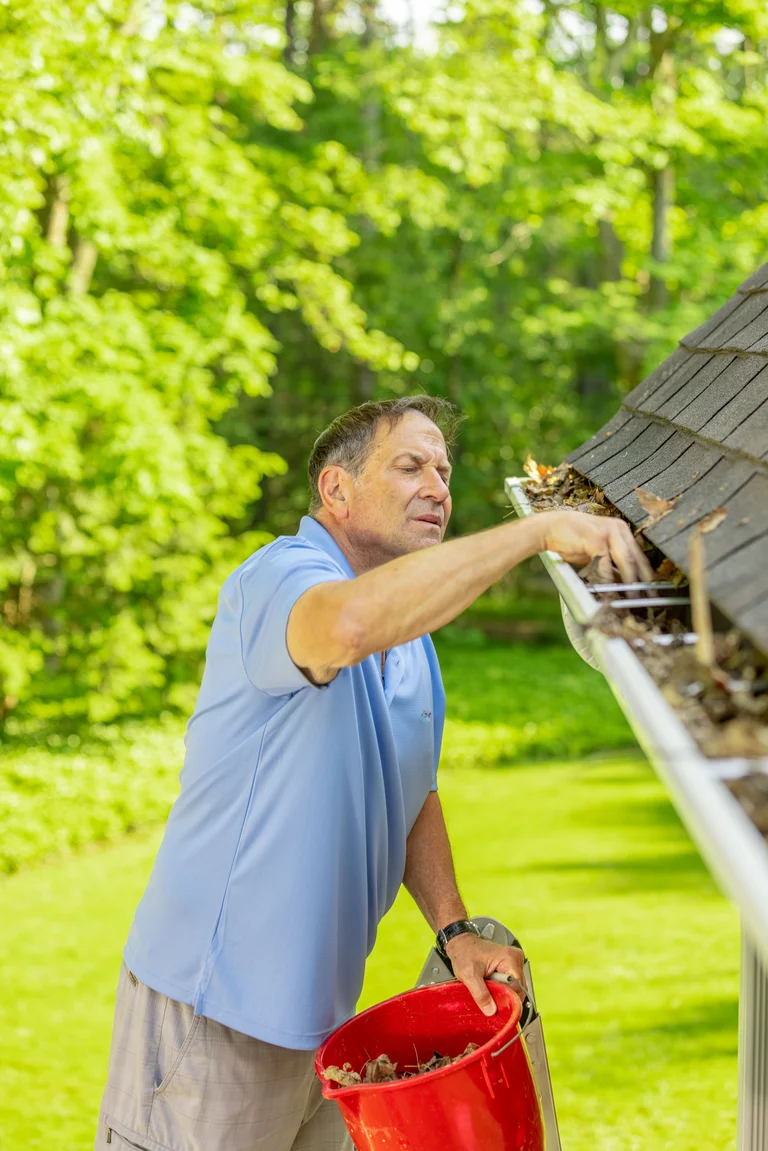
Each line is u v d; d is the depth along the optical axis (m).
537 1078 2.28
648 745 1.08
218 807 2.12
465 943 2.31
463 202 15.24
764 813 0.96
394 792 2.26
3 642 8.66
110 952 5.95
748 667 1.24
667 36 12.34
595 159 12.96
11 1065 4.70
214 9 9.47
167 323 9.04
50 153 7.80
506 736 10.80
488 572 1.67
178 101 9.80
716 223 13.30
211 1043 2.11
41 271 8.61
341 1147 2.42
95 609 9.52
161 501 8.50
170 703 10.41
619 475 2.22
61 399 7.97
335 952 2.11
